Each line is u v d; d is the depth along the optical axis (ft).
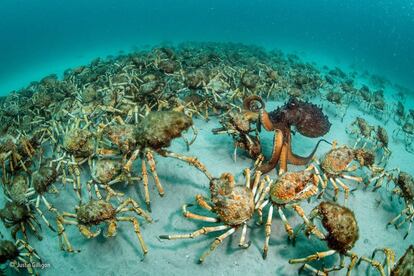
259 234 2.63
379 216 3.16
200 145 3.98
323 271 2.26
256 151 3.38
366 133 4.48
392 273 2.04
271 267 2.42
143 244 2.52
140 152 2.79
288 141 3.11
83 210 2.42
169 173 3.34
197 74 4.90
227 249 2.53
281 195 2.25
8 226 2.90
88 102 4.93
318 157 3.96
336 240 2.07
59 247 2.87
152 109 4.62
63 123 4.75
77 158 3.40
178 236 2.28
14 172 3.70
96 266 2.63
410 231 3.05
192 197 3.05
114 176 2.94
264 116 2.94
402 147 5.36
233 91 5.27
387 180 3.70
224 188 2.20
